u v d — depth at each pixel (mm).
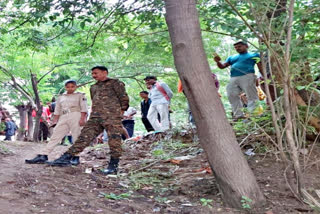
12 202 3439
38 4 5844
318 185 4188
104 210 3447
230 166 3594
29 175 4516
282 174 4535
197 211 3549
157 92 8469
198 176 4777
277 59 3723
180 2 3607
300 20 4074
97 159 6629
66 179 4492
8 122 13648
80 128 5914
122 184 4461
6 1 6727
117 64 13305
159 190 4301
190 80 3566
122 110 5301
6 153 6973
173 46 3643
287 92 3723
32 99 13266
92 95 5430
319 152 5078
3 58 12344
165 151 6516
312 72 3986
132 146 7477
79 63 13516
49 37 8852
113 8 6145
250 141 5637
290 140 3773
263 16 3719
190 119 7684
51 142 5699
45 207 3395
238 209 3576
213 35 10594
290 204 3701
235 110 6855
